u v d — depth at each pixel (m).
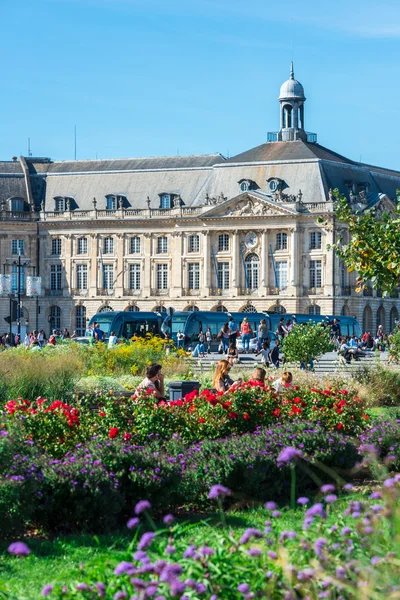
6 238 157.00
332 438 27.62
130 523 15.58
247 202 147.25
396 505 15.13
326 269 143.88
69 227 156.62
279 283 146.88
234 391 31.73
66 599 14.60
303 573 13.77
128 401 30.42
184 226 151.62
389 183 157.25
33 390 42.38
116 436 26.98
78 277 156.88
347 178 148.62
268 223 146.50
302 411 31.97
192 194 152.62
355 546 14.71
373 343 114.88
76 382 46.16
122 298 155.00
